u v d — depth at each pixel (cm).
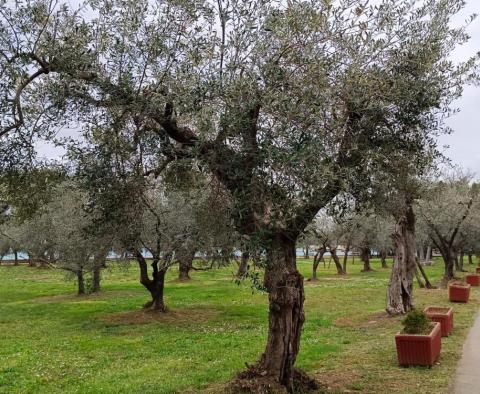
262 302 2777
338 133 738
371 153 748
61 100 768
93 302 2873
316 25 704
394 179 835
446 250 3466
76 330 2002
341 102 728
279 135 666
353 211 823
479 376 1038
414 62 766
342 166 736
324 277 4597
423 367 1120
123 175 772
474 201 3366
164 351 1522
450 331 1538
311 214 727
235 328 1934
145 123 782
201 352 1459
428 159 858
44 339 1822
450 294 2419
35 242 2866
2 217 820
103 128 779
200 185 845
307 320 2008
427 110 809
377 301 2638
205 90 691
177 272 5069
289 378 850
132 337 1811
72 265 2481
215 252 805
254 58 725
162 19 763
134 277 4762
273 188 666
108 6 777
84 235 853
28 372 1286
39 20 747
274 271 799
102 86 738
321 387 948
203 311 2412
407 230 1970
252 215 714
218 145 716
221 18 746
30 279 4803
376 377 1046
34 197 830
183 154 796
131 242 902
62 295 3322
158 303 2345
